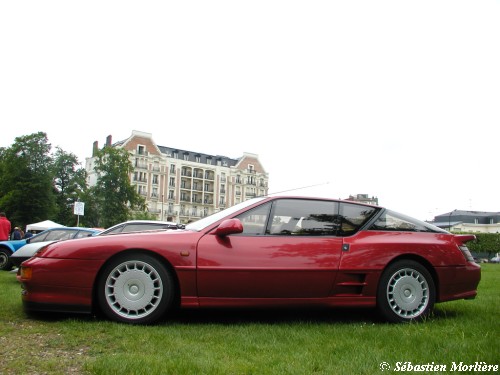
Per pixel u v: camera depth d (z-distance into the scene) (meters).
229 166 108.06
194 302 4.06
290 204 4.56
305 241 4.34
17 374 2.58
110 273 4.03
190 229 4.49
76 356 2.96
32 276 3.97
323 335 3.70
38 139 50.94
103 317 4.21
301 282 4.20
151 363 2.72
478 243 56.75
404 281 4.45
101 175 57.22
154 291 4.06
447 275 4.56
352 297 4.32
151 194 89.50
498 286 8.62
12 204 48.25
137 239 4.12
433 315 4.62
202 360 2.83
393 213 4.79
